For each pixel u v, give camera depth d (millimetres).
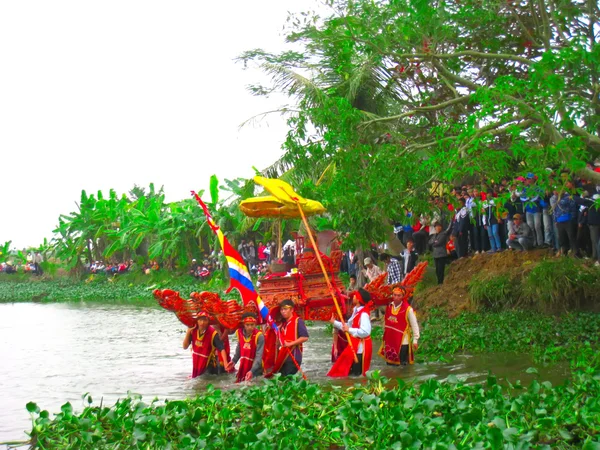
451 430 6855
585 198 16266
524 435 6598
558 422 7113
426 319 17328
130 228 39844
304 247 14070
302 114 12852
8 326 23672
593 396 7898
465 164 10695
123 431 7656
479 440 6590
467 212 19516
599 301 15227
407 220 13359
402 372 11516
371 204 12344
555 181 10820
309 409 8172
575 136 10805
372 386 9320
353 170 12609
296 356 11289
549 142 11625
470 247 20547
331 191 12586
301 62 19500
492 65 14125
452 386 8859
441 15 12203
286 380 9461
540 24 13508
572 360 10844
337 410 7898
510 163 12914
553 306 15656
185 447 6922
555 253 17297
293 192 12555
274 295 12703
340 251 13203
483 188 12445
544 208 17641
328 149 12578
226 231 34625
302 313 12719
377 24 12445
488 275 17438
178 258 40375
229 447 6930
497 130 11211
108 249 41688
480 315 16266
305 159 12930
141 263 43500
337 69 13461
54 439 7746
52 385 12062
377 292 12531
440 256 19219
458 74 14070
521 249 18203
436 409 7758
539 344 12906
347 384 10711
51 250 55344
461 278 18750
